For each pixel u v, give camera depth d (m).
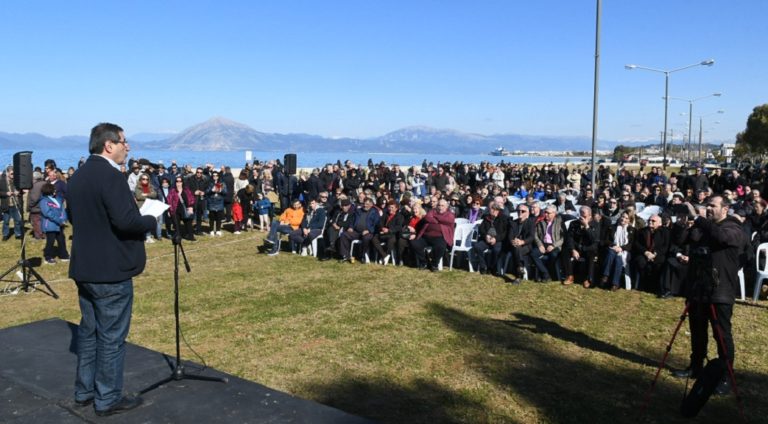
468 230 10.71
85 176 3.28
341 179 19.42
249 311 7.35
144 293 8.31
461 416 4.37
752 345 6.04
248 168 20.41
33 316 7.09
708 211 4.67
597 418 4.35
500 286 8.90
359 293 8.38
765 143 57.59
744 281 8.54
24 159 8.40
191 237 13.45
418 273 9.89
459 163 27.94
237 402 3.69
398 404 4.57
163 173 13.59
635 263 8.63
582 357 5.68
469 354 5.75
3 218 13.05
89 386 3.62
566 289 8.73
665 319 7.05
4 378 4.04
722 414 4.43
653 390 4.88
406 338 6.25
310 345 6.01
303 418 3.47
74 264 3.34
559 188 21.94
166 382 4.00
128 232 3.32
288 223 12.09
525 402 4.62
